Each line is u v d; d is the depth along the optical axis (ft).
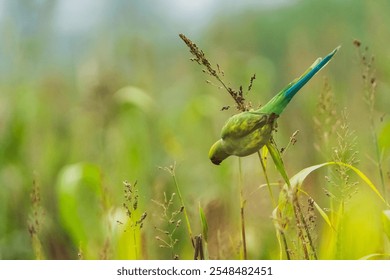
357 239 22.35
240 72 48.24
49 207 32.37
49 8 44.34
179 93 50.44
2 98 40.34
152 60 46.55
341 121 24.82
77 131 40.01
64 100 44.24
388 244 22.38
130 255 23.81
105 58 43.11
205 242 19.61
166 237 26.76
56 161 37.96
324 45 48.44
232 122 17.52
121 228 24.63
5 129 38.52
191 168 36.19
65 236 31.35
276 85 49.98
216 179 33.42
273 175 29.35
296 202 18.52
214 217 26.43
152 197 27.76
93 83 39.14
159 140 38.88
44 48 44.80
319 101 25.03
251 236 26.40
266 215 27.63
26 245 32.07
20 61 42.68
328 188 23.75
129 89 38.81
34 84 43.37
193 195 29.40
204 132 41.68
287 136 35.32
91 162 36.99
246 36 61.31
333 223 21.07
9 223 33.32
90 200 29.48
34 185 24.80
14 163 37.40
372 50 41.96
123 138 37.73
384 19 43.45
